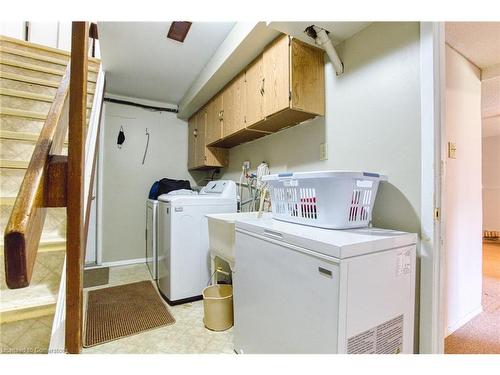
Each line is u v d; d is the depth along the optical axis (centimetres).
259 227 129
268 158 238
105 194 337
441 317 118
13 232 42
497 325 195
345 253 88
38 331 116
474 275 212
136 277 297
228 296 188
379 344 99
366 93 147
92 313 208
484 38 183
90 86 261
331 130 170
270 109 180
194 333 180
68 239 58
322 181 117
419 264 120
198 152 334
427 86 118
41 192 52
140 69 273
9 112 186
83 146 59
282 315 112
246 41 185
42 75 235
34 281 134
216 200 247
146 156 365
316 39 155
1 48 226
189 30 208
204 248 240
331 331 89
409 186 125
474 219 213
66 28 323
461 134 199
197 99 304
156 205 288
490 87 262
